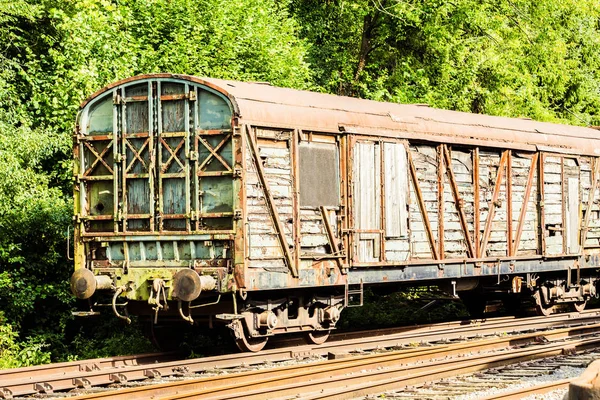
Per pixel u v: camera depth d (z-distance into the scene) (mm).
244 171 14453
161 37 23016
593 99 38969
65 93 20547
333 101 16906
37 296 18391
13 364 16156
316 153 15977
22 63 23328
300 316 16016
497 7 32031
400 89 30266
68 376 12742
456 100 30828
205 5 23344
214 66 22828
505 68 31391
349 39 32438
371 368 13977
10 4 21984
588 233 23531
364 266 16594
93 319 19188
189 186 14906
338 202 16406
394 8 29734
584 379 7867
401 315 22203
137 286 15109
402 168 17625
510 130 21047
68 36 21641
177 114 15109
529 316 22766
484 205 20047
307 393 11930
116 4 23188
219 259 14633
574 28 36844
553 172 22156
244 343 15000
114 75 20750
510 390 11891
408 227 17750
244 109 14562
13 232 18156
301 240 15562
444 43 30344
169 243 15023
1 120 20656
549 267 21828
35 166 20000
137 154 15367
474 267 19391
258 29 24281
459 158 19391
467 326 19234
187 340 17344
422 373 12906
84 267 15688
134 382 12836
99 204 15852
